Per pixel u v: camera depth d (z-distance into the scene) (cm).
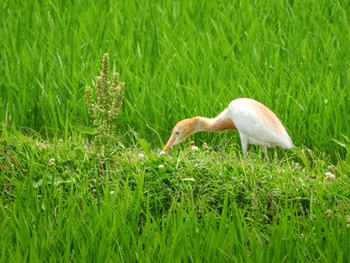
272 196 1056
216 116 1336
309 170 1183
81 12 1739
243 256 908
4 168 1134
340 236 939
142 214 1055
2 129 1224
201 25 1706
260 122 1184
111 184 1094
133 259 908
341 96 1355
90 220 961
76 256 912
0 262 880
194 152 1188
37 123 1391
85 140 1308
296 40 1584
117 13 1722
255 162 1218
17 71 1459
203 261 906
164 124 1357
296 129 1345
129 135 1318
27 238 930
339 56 1515
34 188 1073
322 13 1745
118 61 1494
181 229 935
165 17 1691
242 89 1391
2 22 1691
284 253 914
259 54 1520
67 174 1106
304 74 1463
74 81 1431
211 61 1505
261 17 1694
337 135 1312
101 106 1145
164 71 1425
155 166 1117
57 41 1581
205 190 1080
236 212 966
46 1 1794
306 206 1068
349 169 1158
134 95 1391
